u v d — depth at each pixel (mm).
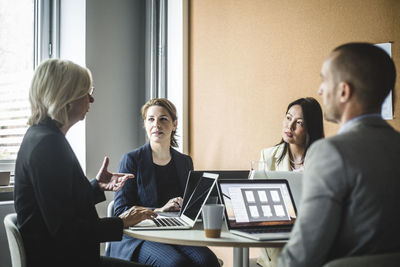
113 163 3879
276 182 1997
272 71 3615
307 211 1188
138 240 2408
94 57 3723
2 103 3393
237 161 3787
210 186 1934
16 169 1750
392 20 3072
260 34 3688
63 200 1664
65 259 1700
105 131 3814
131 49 4078
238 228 1838
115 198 2576
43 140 1679
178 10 4090
